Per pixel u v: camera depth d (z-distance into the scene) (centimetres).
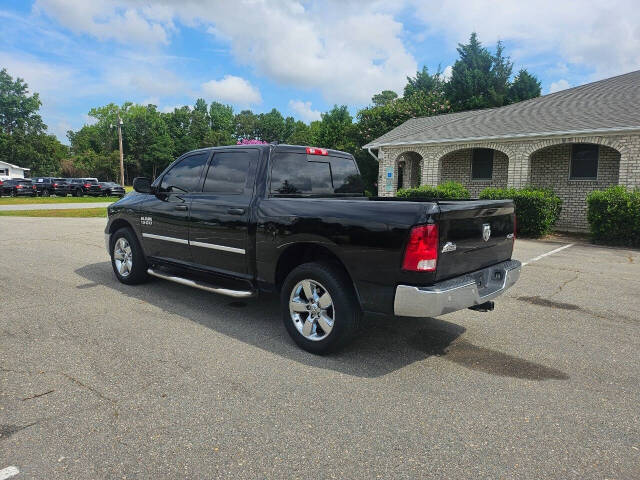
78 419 276
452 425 279
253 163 453
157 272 557
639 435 271
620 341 434
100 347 393
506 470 235
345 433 267
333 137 3884
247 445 253
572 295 607
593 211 1134
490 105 3203
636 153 1265
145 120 8669
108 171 7825
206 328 449
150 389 317
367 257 348
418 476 229
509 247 443
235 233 447
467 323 485
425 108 2770
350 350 401
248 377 340
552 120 1517
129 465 234
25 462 234
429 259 327
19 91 7912
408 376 348
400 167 2367
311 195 476
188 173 520
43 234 1160
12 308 504
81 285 616
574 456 248
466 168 1791
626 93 1577
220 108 11475
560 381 344
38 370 344
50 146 7625
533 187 1416
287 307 407
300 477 227
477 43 3434
